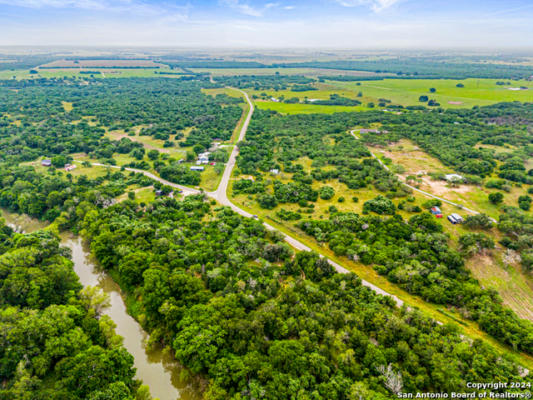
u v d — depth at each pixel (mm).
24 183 124062
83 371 50344
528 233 88062
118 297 77375
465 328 62125
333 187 128875
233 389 50062
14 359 52344
